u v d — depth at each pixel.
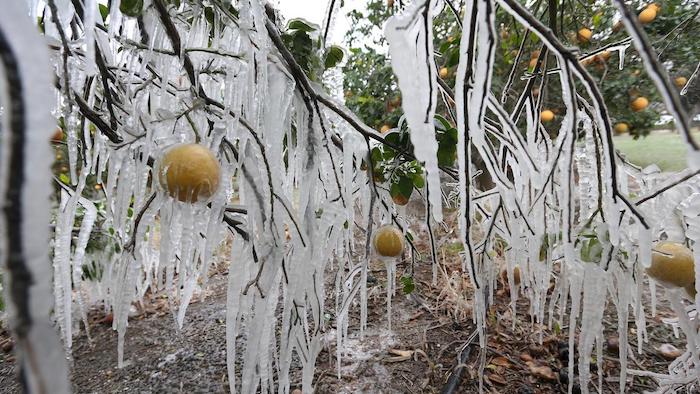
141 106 0.90
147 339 1.79
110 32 0.63
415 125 0.43
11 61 0.20
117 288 0.72
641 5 2.01
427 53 0.45
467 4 0.42
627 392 1.28
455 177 0.93
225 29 0.90
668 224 0.86
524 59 2.27
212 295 2.27
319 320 0.94
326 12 0.84
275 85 0.70
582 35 1.88
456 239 1.84
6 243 0.20
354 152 0.91
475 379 1.37
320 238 0.85
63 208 0.85
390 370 1.43
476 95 0.41
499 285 2.13
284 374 0.86
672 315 1.73
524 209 0.95
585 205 0.94
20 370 0.20
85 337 1.86
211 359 1.58
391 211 1.09
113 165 0.78
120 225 0.72
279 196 0.72
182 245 0.68
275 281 0.81
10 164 0.20
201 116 0.82
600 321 0.82
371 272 2.29
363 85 3.05
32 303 0.20
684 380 0.92
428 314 1.84
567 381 1.33
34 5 0.57
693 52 2.03
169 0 0.76
